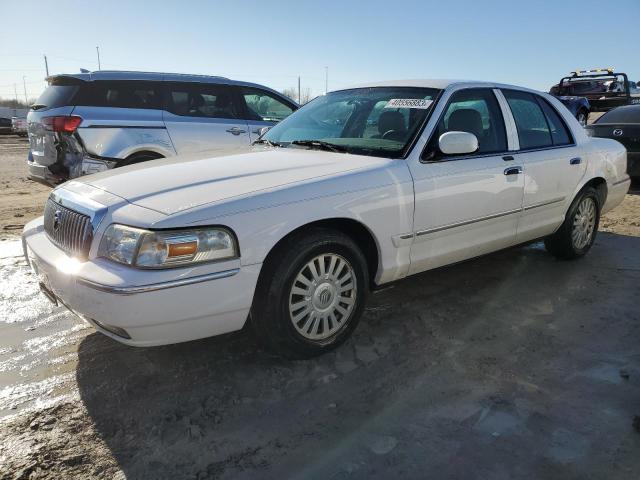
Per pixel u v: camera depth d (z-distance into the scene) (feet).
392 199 11.07
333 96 15.24
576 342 11.37
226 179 10.28
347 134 13.38
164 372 10.18
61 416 8.83
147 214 8.98
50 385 9.74
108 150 21.15
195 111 23.48
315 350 10.50
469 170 12.51
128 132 21.56
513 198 13.71
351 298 10.94
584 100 56.65
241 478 7.45
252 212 9.36
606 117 30.58
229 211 9.18
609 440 8.17
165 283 8.61
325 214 10.11
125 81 21.97
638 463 7.67
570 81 64.90
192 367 10.36
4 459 7.78
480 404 9.12
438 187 11.87
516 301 13.58
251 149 13.41
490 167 12.99
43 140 21.66
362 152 12.16
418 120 12.36
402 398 9.32
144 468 7.65
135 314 8.56
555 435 8.29
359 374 10.11
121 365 10.44
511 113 14.33
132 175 10.96
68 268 9.33
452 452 7.91
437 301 13.56
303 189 10.03
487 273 15.69
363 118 13.46
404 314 12.76
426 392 9.50
